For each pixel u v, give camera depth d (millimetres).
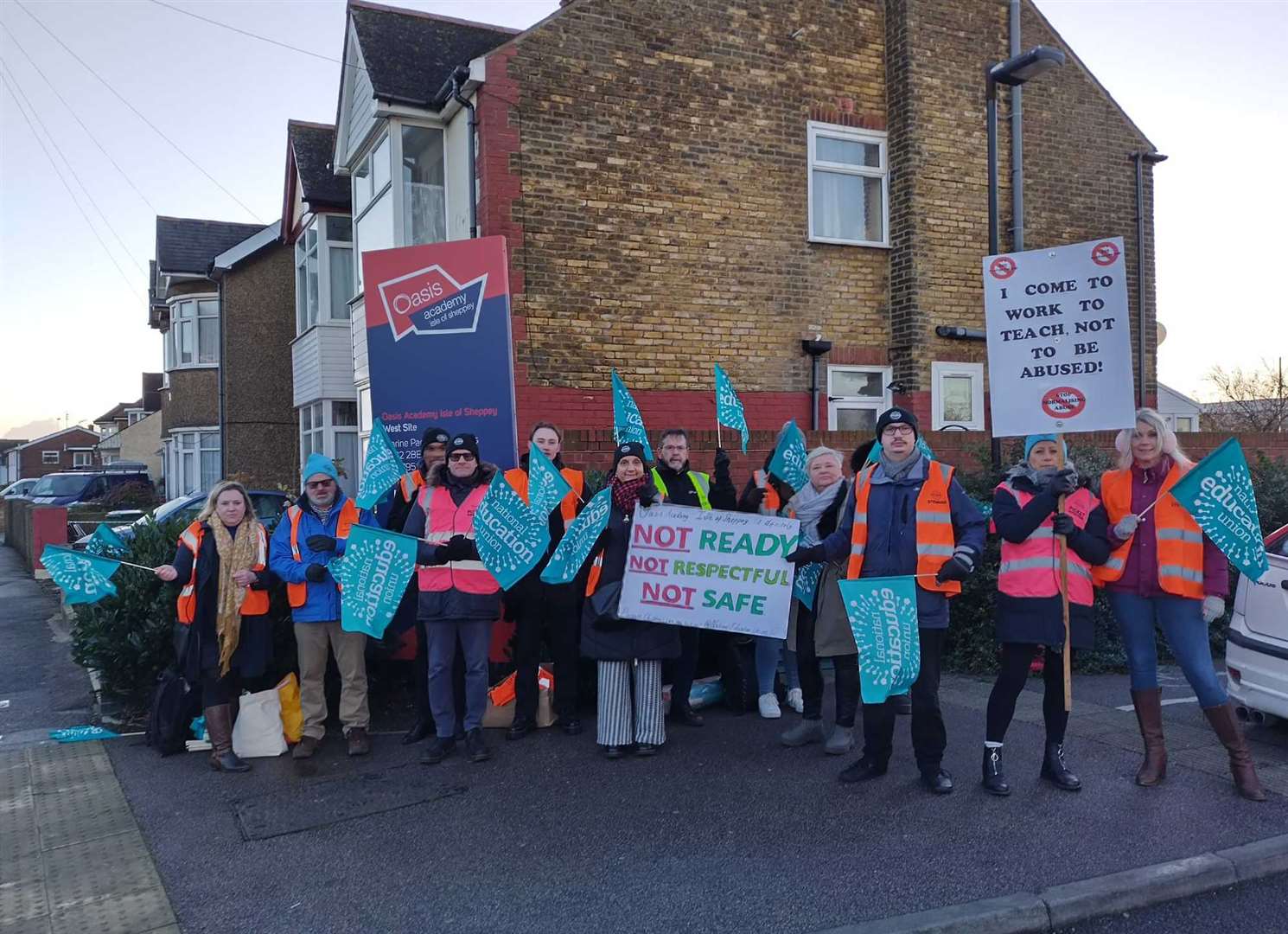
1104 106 12547
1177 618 5117
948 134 11633
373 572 5457
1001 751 5227
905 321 11469
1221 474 4836
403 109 10797
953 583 4930
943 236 11562
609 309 10266
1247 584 6184
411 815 4961
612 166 10312
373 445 6027
